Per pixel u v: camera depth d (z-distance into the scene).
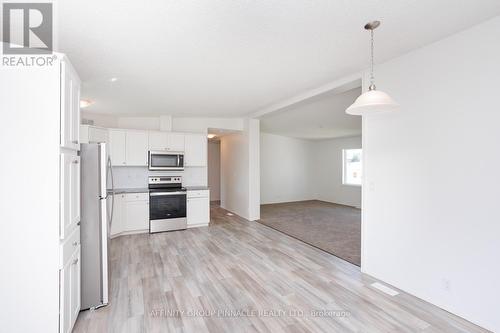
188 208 5.14
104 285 2.30
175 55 2.46
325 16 1.82
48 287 1.62
